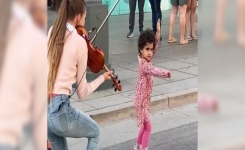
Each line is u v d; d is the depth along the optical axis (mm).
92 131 3652
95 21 6680
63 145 3729
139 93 4547
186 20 10281
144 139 4688
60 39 3449
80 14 3621
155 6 10281
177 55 9141
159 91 6719
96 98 6367
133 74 7703
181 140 5320
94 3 6691
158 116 6129
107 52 7059
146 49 4453
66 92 3473
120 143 5219
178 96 6535
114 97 6434
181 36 10133
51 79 3438
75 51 3457
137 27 12086
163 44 10156
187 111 6344
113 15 14156
